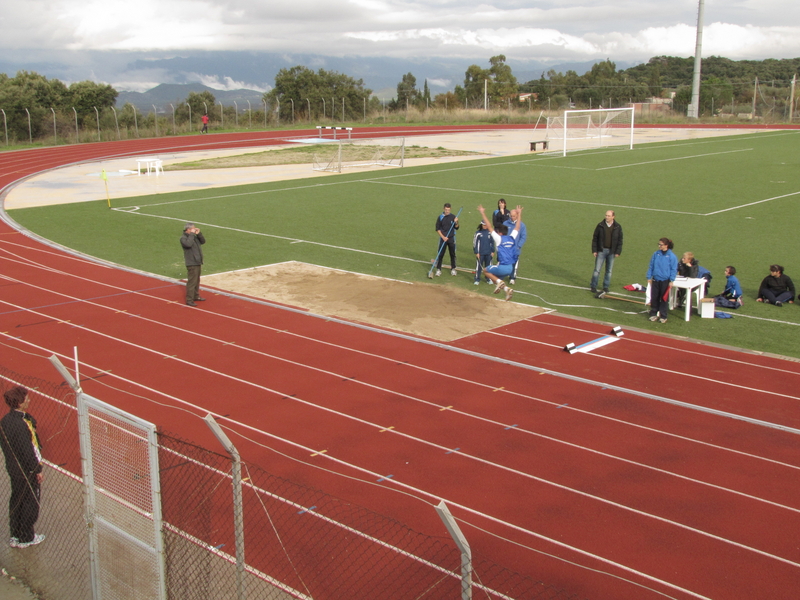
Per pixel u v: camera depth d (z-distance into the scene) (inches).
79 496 286.4
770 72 5354.3
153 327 519.8
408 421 362.9
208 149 1974.7
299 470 309.7
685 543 258.7
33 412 368.5
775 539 261.7
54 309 564.7
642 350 471.5
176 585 211.5
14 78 2751.0
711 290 619.2
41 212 1016.2
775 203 1037.2
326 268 699.4
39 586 238.8
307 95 3058.6
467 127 2721.5
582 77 4704.7
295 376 425.1
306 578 231.8
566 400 390.0
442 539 257.0
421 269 697.6
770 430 354.3
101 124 2454.5
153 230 888.9
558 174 1381.6
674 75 5625.0
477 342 487.2
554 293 610.9
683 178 1311.5
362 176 1378.0
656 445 337.1
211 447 330.3
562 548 254.8
